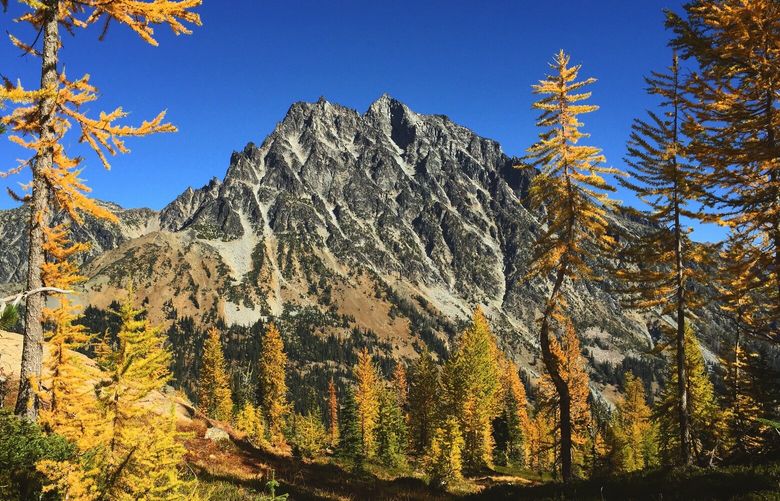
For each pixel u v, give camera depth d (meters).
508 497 17.25
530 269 20.98
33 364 9.73
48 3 9.31
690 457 19.19
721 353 28.00
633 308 20.89
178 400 25.36
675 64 18.25
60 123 9.06
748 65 15.23
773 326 17.03
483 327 61.97
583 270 20.09
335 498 17.12
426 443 57.31
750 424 23.55
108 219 9.94
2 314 6.09
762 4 14.20
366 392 71.62
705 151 15.73
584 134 19.69
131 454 6.23
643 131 19.19
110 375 8.48
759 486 10.65
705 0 15.42
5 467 6.00
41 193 9.31
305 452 40.84
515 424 70.06
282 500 6.79
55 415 10.47
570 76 19.98
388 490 22.83
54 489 6.01
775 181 14.84
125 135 9.44
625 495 13.34
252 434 54.22
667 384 35.16
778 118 14.66
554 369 20.89
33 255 9.62
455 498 20.52
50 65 9.41
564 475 20.05
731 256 16.81
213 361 73.81
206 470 17.00
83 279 10.38
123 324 9.02
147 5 9.02
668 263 19.98
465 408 52.41
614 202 19.81
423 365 62.38
